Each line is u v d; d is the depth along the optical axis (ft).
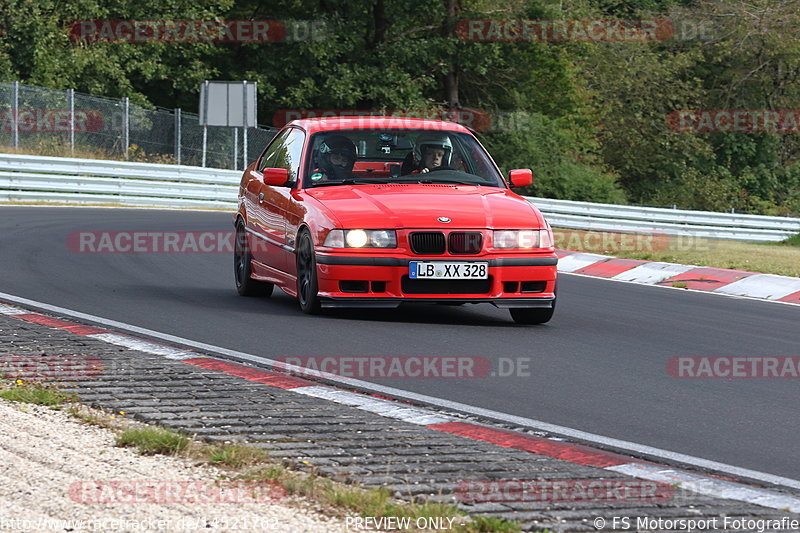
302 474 50.52
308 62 410.52
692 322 109.91
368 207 98.12
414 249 96.12
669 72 538.88
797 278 143.33
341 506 45.80
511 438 59.93
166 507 45.16
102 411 61.82
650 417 67.10
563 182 469.98
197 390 67.67
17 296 106.32
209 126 319.27
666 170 558.15
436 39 427.74
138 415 60.70
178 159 307.78
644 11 559.38
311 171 105.91
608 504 47.34
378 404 66.90
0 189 251.39
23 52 348.79
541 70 492.54
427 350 85.61
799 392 76.59
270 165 116.16
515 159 465.88
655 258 176.76
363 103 434.30
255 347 84.33
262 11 433.07
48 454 52.80
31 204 247.29
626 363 84.58
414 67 429.38
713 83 575.38
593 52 533.14
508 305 97.60
